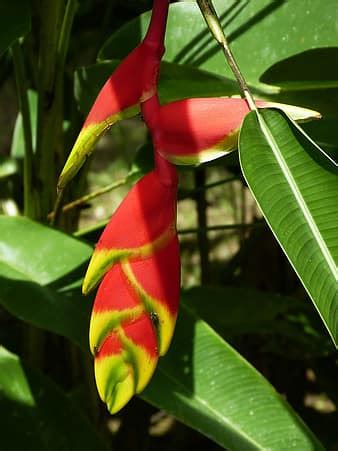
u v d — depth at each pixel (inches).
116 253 18.5
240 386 27.3
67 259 30.7
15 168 40.2
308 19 28.0
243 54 28.5
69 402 29.4
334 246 17.7
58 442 28.6
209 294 38.3
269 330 39.7
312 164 18.0
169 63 27.7
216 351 27.9
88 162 37.3
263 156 18.0
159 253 18.5
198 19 29.4
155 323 18.5
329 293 17.6
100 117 19.2
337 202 17.9
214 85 28.1
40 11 31.7
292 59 26.9
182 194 36.9
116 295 18.5
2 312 46.4
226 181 36.5
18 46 31.8
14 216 32.5
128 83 19.1
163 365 27.7
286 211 17.8
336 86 27.1
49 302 28.8
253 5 28.8
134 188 18.9
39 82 32.7
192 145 18.5
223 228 36.6
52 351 41.1
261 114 18.0
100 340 18.6
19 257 30.9
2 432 28.5
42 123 33.4
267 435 26.3
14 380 29.6
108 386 18.6
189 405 26.8
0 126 90.7
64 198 35.4
